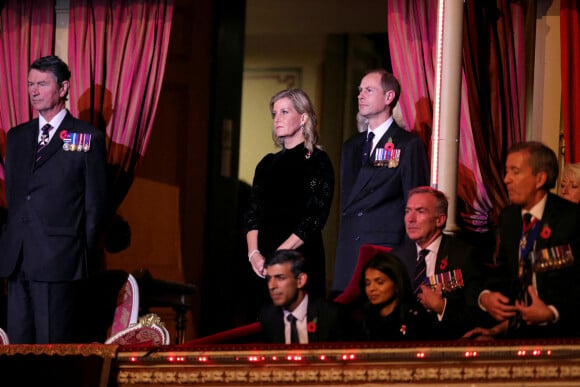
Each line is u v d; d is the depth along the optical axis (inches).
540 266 574.9
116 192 892.6
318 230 757.9
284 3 1279.5
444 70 810.2
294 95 779.4
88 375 588.4
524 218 586.9
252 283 782.5
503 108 855.7
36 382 590.6
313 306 614.2
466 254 622.2
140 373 590.2
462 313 609.9
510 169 585.6
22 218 786.2
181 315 960.9
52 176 785.6
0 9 916.6
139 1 900.6
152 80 898.1
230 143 1073.5
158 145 1034.7
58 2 916.6
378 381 565.9
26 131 804.6
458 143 805.9
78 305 781.9
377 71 786.8
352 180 784.3
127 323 767.7
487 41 860.0
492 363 557.6
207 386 582.9
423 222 627.5
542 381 553.6
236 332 658.8
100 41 898.7
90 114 895.7
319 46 1314.0
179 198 1032.2
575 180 734.5
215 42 1048.8
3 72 911.0
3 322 888.3
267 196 771.4
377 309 608.7
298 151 775.1
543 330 579.8
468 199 848.3
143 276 906.7
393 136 778.2
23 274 784.3
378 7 1267.2
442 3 815.1
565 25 863.1
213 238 1043.9
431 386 561.0
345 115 1311.5
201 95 1042.7
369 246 649.0
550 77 884.0
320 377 571.8
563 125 863.7
